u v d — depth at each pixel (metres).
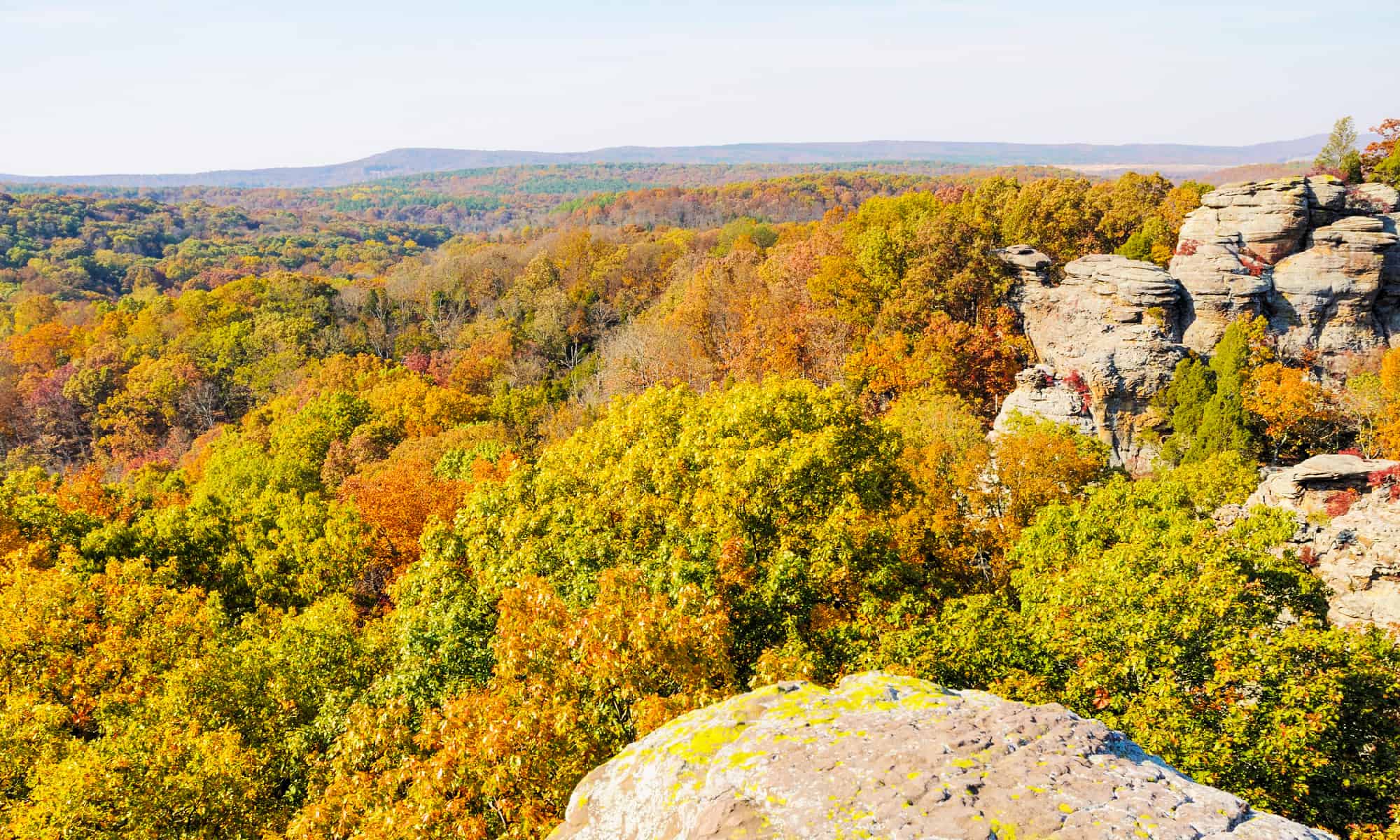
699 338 82.62
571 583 21.56
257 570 38.56
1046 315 64.75
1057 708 9.43
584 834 8.84
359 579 42.00
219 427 98.62
